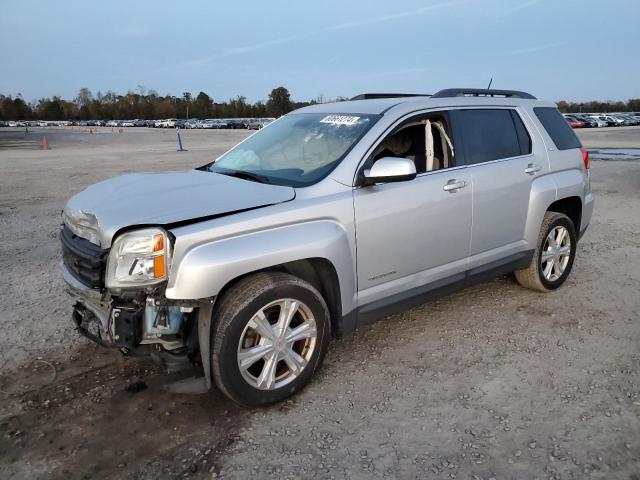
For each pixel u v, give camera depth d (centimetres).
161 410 322
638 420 309
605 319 454
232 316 296
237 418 314
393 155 392
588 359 383
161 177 378
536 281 496
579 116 6425
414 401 331
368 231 353
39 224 852
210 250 287
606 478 262
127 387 348
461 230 413
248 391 309
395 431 301
